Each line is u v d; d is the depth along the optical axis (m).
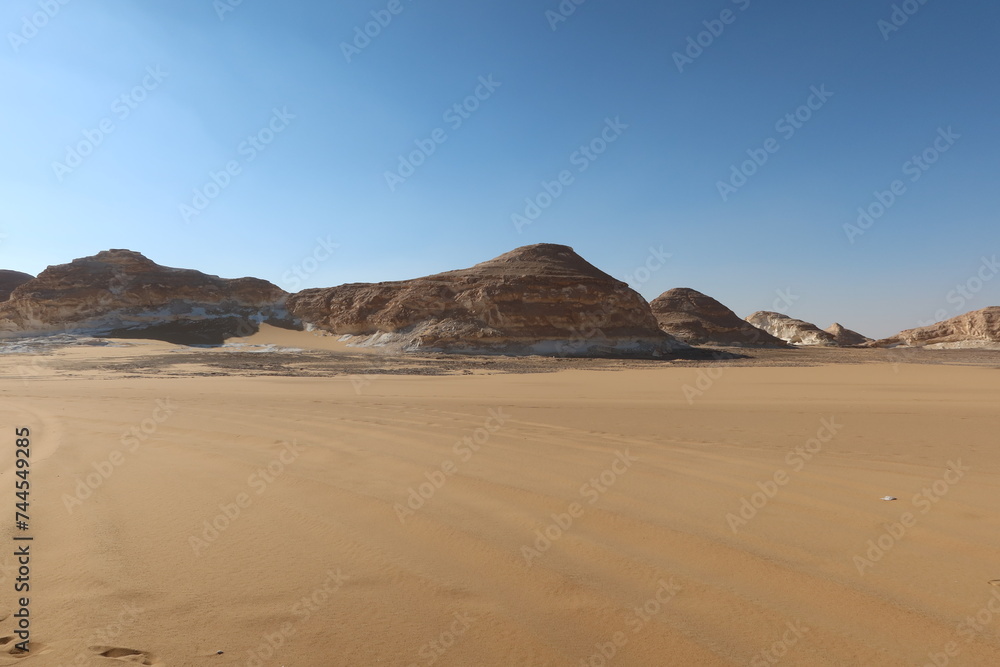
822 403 19.72
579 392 23.88
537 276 72.38
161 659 3.33
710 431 12.44
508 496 6.68
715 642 3.56
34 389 21.91
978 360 65.00
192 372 34.44
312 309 87.31
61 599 4.04
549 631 3.71
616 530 5.55
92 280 83.00
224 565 4.68
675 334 117.62
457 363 47.06
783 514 6.11
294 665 3.29
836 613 3.93
